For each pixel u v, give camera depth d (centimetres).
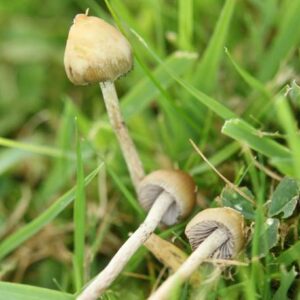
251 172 15
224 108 16
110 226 18
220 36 17
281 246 15
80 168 15
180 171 15
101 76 14
